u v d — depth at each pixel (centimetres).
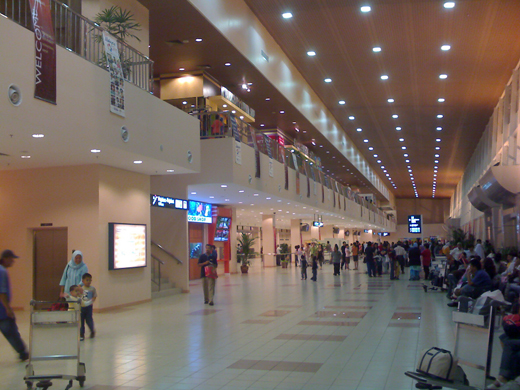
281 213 3262
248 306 1266
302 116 2472
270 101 2241
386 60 2109
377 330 895
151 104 1166
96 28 1009
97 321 1052
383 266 2709
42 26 806
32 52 776
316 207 2823
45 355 570
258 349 748
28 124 770
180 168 1322
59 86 841
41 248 1252
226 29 1559
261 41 1881
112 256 1219
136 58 1256
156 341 827
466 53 1995
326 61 2195
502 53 1984
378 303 1300
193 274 2280
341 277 2358
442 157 4503
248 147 1817
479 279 1009
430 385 522
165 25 1455
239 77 1934
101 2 1152
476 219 3606
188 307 1262
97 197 1196
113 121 1003
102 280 1191
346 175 4475
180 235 1669
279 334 866
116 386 568
